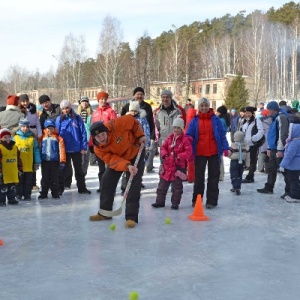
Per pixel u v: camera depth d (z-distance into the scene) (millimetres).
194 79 47406
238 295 3232
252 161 8945
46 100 7797
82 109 10023
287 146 6883
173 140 6309
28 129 6957
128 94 45875
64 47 54000
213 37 60750
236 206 6566
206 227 5277
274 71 53500
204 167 6414
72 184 8648
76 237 4812
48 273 3693
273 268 3834
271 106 7453
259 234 4980
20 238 4777
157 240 4699
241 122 9797
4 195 6500
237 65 57375
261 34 48062
